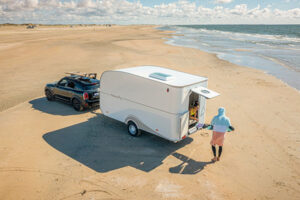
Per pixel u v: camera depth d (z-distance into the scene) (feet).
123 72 23.85
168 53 89.10
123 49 99.14
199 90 20.53
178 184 17.10
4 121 28.17
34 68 59.11
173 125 20.47
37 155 20.74
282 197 16.08
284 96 39.14
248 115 31.04
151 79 21.25
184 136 21.39
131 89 23.40
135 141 23.89
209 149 22.52
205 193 16.21
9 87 43.06
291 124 28.32
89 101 31.30
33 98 37.42
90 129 26.55
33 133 25.13
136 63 65.72
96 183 16.98
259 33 287.28
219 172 18.80
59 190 16.20
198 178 17.90
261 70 60.70
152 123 22.29
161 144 23.36
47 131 25.72
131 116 24.12
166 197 15.67
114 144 23.17
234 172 18.86
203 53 91.56
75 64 64.03
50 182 17.06
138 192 16.10
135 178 17.69
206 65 66.18
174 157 20.94
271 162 20.40
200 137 25.04
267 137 25.03
